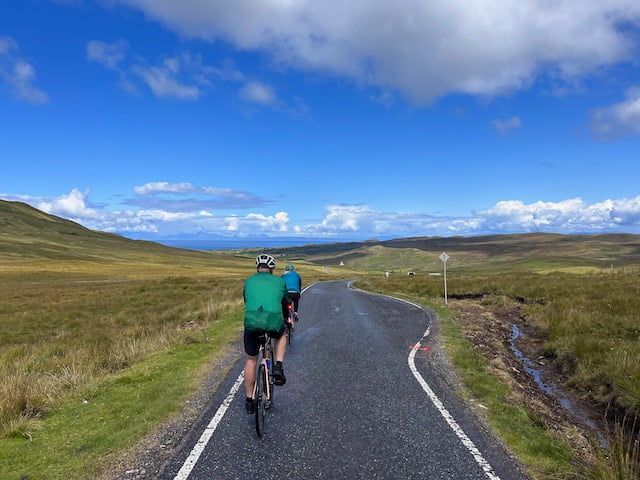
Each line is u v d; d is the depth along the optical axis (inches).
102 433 207.6
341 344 434.3
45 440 202.1
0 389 260.8
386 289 1314.0
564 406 278.8
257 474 166.2
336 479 162.4
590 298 716.7
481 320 623.5
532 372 364.2
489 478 163.6
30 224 7298.2
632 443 217.2
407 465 173.6
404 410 239.0
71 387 286.8
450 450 187.8
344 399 258.4
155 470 169.9
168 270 3435.0
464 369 332.8
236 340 455.2
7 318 881.5
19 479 164.7
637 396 256.5
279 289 215.5
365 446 191.5
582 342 393.7
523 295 888.9
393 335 487.5
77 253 5211.6
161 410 236.1
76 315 898.7
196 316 684.1
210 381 296.0
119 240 7859.3
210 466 172.7
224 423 218.7
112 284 1841.8
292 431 208.7
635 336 435.5
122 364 363.9
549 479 164.1
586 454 199.3
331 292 1236.5
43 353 483.2
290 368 336.2
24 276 2440.9
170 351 402.0
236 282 1688.0
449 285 1167.6
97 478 165.2
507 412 238.1
